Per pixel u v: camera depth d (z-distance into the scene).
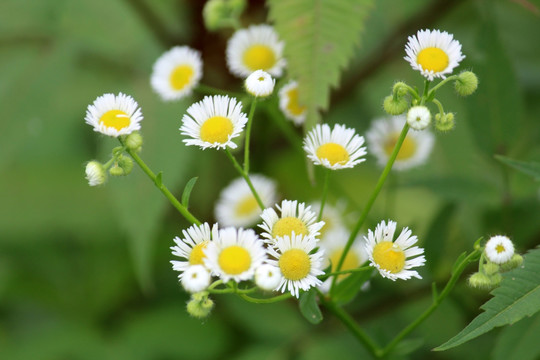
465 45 0.74
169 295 0.76
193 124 0.60
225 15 0.68
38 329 0.76
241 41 0.66
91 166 0.59
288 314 0.71
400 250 0.58
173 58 0.67
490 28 0.67
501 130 0.67
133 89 0.75
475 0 0.71
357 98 0.76
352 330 0.62
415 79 0.74
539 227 0.68
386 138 0.70
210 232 0.59
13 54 0.76
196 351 0.73
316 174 0.71
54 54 0.76
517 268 0.58
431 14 0.73
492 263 0.57
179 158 0.71
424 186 0.68
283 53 0.63
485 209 0.69
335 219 0.68
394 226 0.58
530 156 0.69
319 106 0.63
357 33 0.63
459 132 0.71
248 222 0.70
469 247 0.70
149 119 0.72
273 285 0.57
